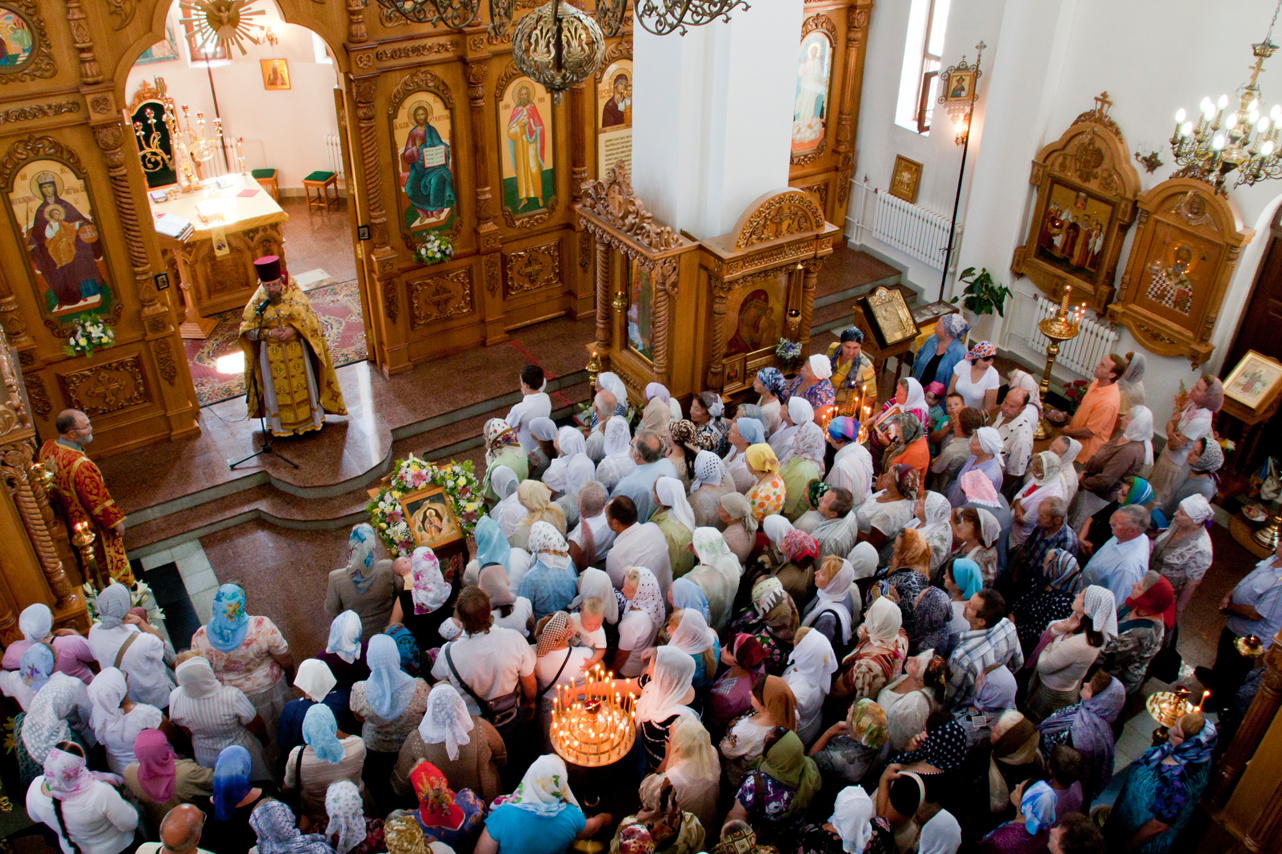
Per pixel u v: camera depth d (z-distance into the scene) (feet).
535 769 15.90
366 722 18.67
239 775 16.49
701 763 16.97
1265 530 31.01
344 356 40.88
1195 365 34.22
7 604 22.52
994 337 42.42
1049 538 23.56
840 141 46.91
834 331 44.09
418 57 34.91
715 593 21.07
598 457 27.66
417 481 24.40
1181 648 27.78
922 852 15.78
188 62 51.31
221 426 36.24
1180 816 17.98
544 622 19.52
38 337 31.60
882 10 43.75
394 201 36.99
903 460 26.13
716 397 27.68
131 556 31.45
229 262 43.29
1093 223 36.60
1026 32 37.09
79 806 16.98
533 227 41.06
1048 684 20.62
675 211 31.09
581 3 36.99
